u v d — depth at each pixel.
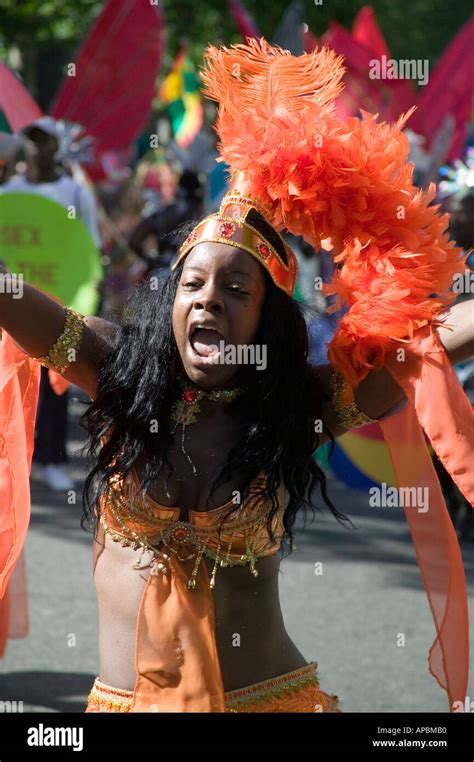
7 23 14.17
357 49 8.84
